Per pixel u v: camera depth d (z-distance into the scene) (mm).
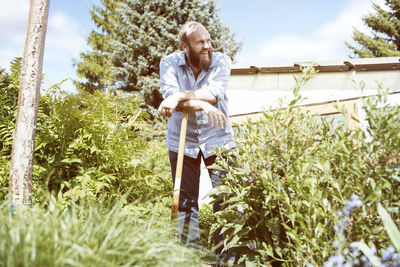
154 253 1499
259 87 5496
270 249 1958
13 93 3182
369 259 1433
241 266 2293
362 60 4867
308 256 1677
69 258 1274
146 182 3201
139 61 17109
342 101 4961
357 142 1792
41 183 2744
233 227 2344
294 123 2072
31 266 1203
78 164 3047
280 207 2039
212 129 2797
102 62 21828
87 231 1483
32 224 1451
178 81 2865
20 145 2277
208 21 17578
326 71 5176
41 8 2375
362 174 1718
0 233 1373
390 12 24328
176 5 17344
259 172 2094
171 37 17016
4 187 2725
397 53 22438
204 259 2059
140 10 18328
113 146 3297
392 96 4785
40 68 2389
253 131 2236
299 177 1815
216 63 2789
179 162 2443
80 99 3357
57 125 3084
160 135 8336
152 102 16781
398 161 1631
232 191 2334
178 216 2773
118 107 3629
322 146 2016
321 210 1683
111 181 3121
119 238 1518
